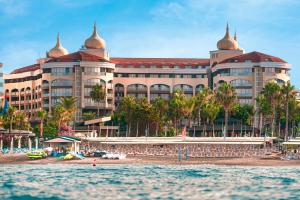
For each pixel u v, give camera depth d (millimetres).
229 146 143375
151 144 147375
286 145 143125
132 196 62781
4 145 168500
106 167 108250
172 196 62875
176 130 192750
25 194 64562
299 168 106250
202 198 61438
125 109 199250
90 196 62812
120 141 150250
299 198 61625
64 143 145750
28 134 173750
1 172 94562
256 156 140250
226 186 72812
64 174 90688
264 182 78000
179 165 114625
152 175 89000
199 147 144500
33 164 116750
